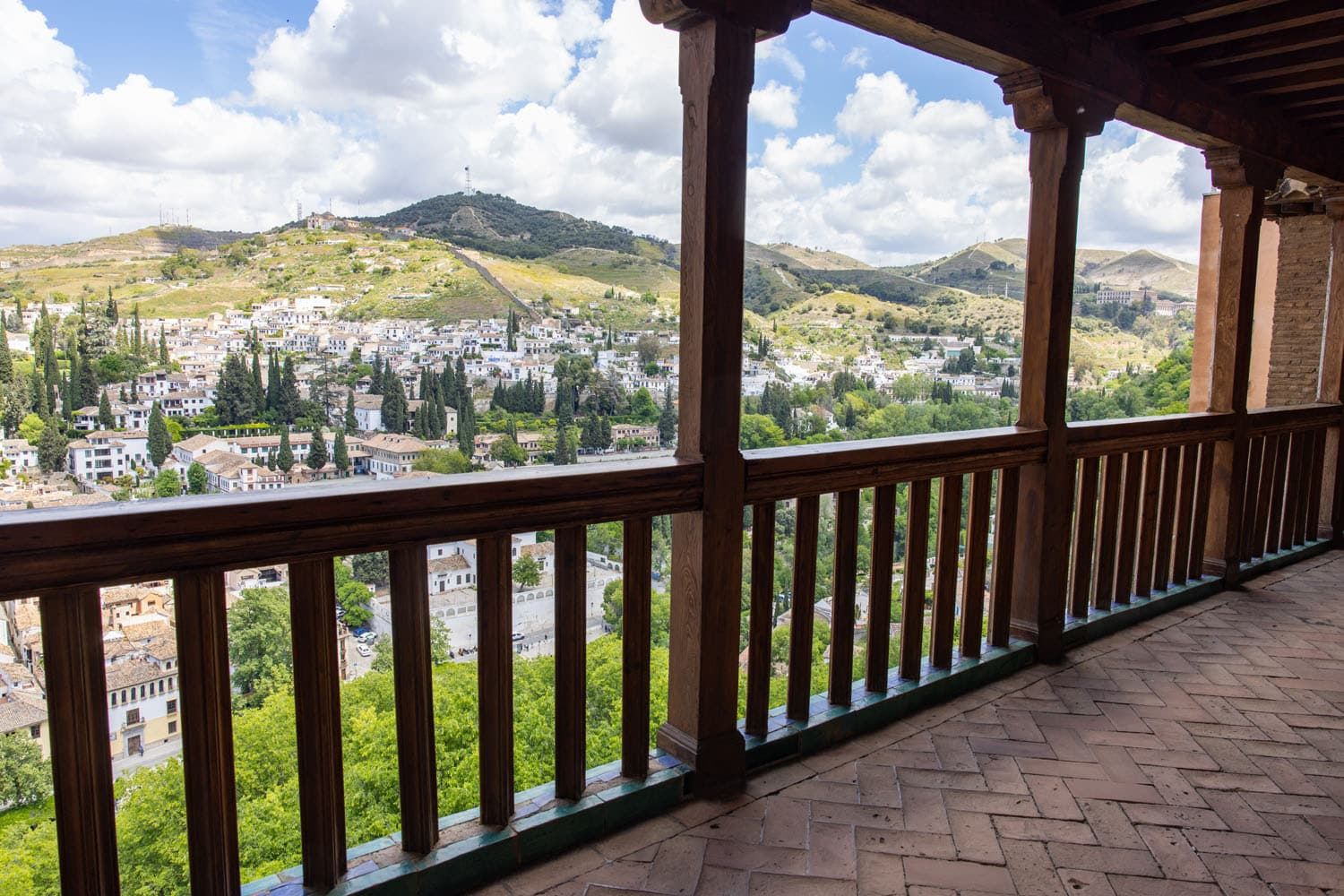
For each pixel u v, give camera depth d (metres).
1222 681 3.46
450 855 2.00
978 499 3.33
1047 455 3.51
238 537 1.64
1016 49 3.05
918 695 3.12
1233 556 4.84
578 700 2.23
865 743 2.85
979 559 3.37
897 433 3.30
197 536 1.59
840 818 2.38
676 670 2.51
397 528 1.85
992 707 3.17
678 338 2.39
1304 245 7.61
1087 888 2.09
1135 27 3.28
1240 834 2.34
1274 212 5.86
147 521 1.54
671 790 2.40
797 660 2.78
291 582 1.75
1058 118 3.27
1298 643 3.93
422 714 1.96
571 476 2.11
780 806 2.44
